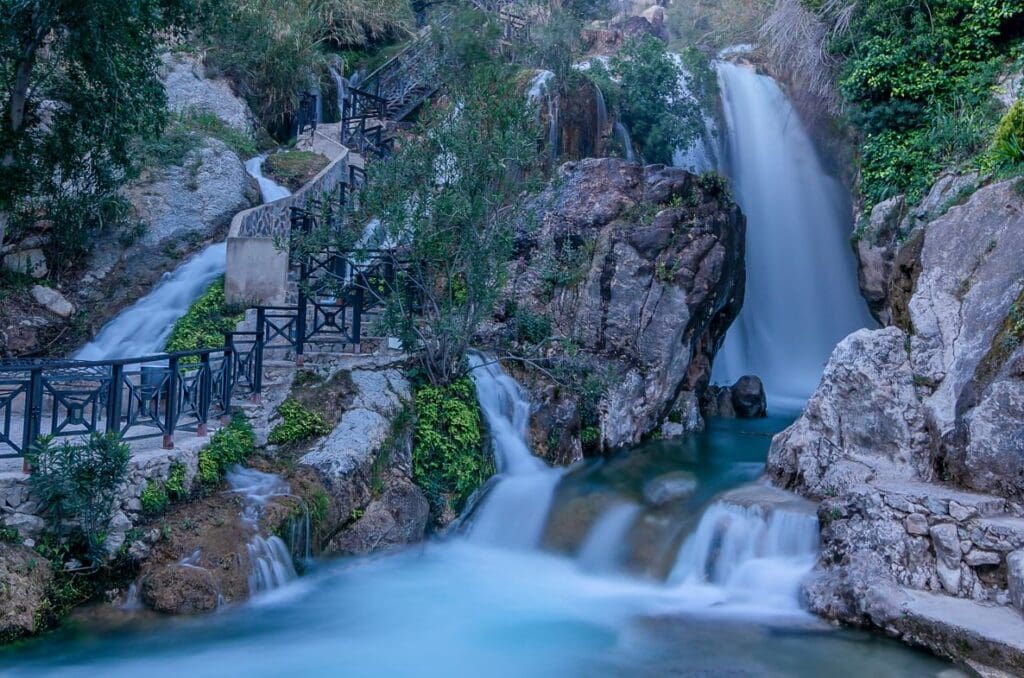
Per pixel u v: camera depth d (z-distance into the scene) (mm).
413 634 7664
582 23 27578
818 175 20391
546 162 16359
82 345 13953
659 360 13359
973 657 6660
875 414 9953
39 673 6629
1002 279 9742
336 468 9320
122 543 7773
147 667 6844
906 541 7879
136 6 11453
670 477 11000
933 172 13430
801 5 17281
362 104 24156
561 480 11203
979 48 13969
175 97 21328
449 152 11281
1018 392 8523
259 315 10930
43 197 15188
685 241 13805
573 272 13250
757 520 9211
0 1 10555
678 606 8414
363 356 11188
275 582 8188
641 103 21625
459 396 11164
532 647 7402
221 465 8984
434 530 10148
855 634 7543
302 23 24125
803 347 19797
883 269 13969
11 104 12242
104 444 7676
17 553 7277
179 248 16312
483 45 21406
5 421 7656
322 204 12336
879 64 14523
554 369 12695
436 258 11062
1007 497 8211
